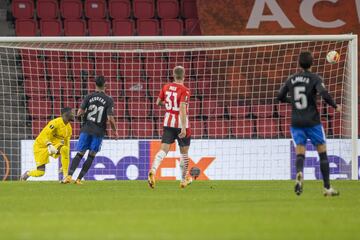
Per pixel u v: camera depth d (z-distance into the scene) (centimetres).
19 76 6950
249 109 6794
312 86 3625
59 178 6000
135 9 7656
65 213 2984
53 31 7481
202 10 7200
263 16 7206
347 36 5753
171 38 5722
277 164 5997
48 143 5341
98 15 7650
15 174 6244
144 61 6938
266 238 2236
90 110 4909
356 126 5706
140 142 6012
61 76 6919
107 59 6962
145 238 2203
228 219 2744
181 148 4522
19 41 5706
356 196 3875
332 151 6038
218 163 5997
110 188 4538
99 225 2558
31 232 2355
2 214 2958
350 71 5788
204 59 6962
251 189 4447
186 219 2744
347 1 7225
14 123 6762
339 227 2531
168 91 4422
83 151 4984
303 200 3603
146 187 4638
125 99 6762
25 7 7619
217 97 6625
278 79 6906
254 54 6938
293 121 3669
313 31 7194
